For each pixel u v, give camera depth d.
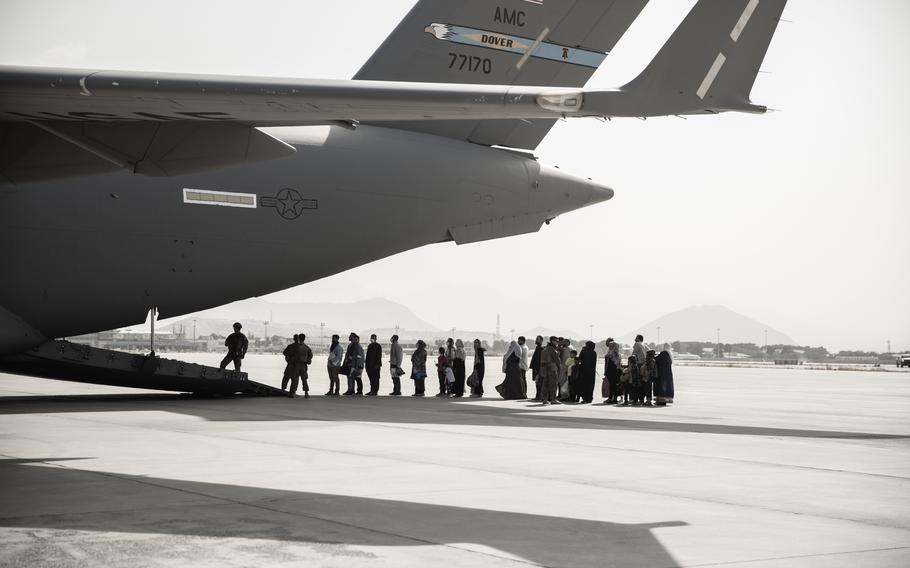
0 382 29.47
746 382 43.09
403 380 41.47
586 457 11.76
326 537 6.90
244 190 19.33
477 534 7.09
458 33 20.31
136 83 9.16
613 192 23.50
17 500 8.27
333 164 20.12
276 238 19.77
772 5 9.05
